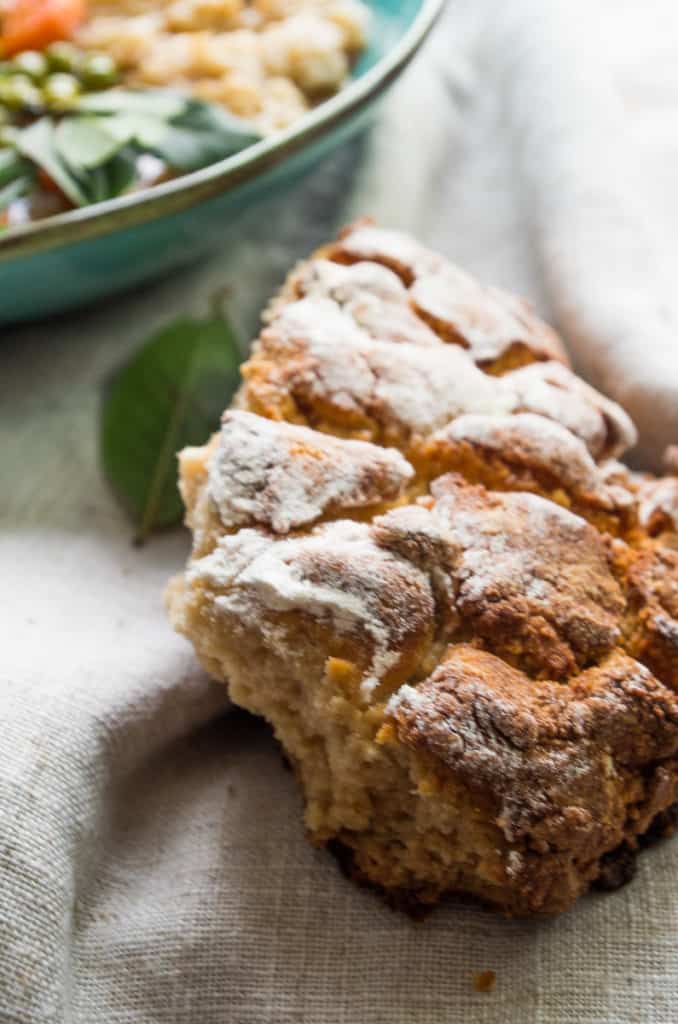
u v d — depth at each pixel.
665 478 0.33
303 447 0.30
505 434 0.31
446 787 0.28
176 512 0.36
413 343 0.32
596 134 0.39
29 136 0.37
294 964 0.30
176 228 0.37
